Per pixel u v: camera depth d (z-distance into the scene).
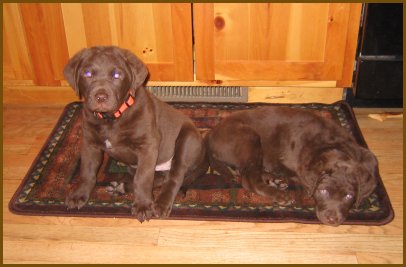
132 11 1.40
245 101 1.61
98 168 1.15
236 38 1.42
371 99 1.52
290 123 1.20
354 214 1.10
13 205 1.14
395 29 1.37
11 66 1.52
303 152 1.16
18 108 1.61
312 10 1.37
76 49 1.47
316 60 1.44
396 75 1.44
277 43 1.42
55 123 1.53
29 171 1.26
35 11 1.42
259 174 1.17
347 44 1.42
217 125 1.23
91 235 1.07
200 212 1.11
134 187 1.10
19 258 1.01
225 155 1.19
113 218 1.11
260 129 1.22
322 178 1.05
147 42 1.44
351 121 1.45
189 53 1.45
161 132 1.14
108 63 1.00
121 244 1.04
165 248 1.03
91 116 1.07
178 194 1.16
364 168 1.06
